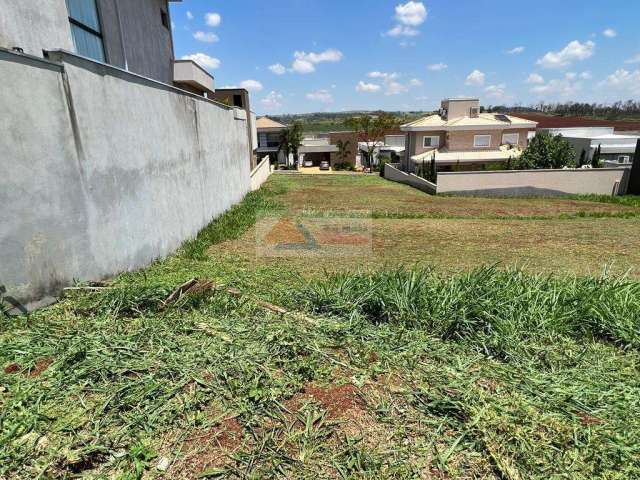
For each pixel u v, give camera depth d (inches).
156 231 196.2
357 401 75.0
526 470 58.4
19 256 105.3
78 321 101.6
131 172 167.9
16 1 149.1
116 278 149.0
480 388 79.5
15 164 103.3
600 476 57.8
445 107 1108.5
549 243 282.5
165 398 71.2
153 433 63.4
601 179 642.8
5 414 64.0
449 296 118.2
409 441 65.0
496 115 1106.1
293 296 131.4
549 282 136.3
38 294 111.5
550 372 88.4
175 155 224.8
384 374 84.5
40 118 111.5
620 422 69.9
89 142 135.0
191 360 83.5
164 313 108.0
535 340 104.0
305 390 77.5
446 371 86.0
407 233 316.5
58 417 64.6
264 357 86.7
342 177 1011.3
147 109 185.0
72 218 126.0
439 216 419.2
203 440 62.9
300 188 698.2
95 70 138.8
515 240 291.9
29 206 108.2
